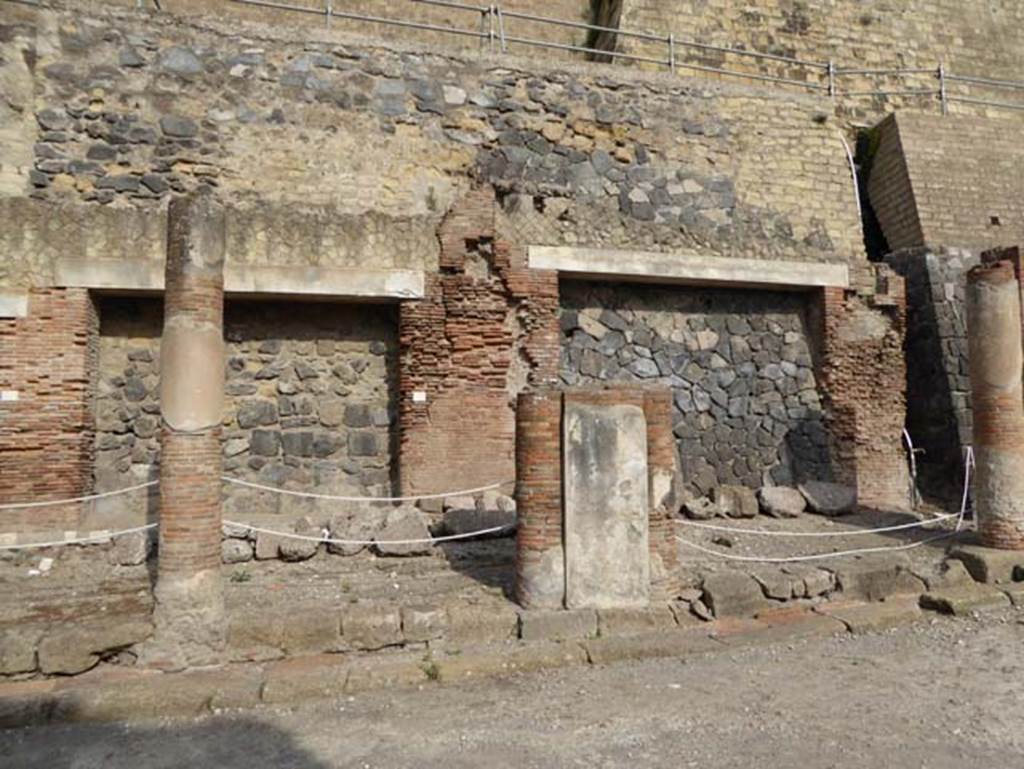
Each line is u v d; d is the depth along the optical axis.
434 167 8.98
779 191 10.20
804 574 5.98
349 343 8.53
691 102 10.08
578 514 5.36
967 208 11.49
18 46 7.88
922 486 10.38
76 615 5.37
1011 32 15.05
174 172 8.18
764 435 9.80
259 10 12.73
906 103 13.67
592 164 9.48
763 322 10.11
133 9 8.32
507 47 13.85
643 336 9.55
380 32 13.28
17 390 7.25
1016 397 6.91
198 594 4.75
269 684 4.35
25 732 3.99
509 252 8.66
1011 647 5.07
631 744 3.67
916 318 10.81
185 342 4.91
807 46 13.45
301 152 8.59
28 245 7.42
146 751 3.73
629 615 5.28
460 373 8.35
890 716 3.98
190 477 4.83
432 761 3.53
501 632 5.11
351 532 6.91
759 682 4.47
